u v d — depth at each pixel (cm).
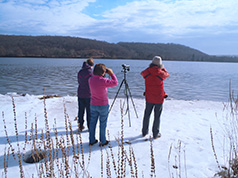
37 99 791
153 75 359
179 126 472
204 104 779
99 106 323
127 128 454
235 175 230
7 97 796
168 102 822
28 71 3266
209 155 309
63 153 234
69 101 757
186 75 3384
